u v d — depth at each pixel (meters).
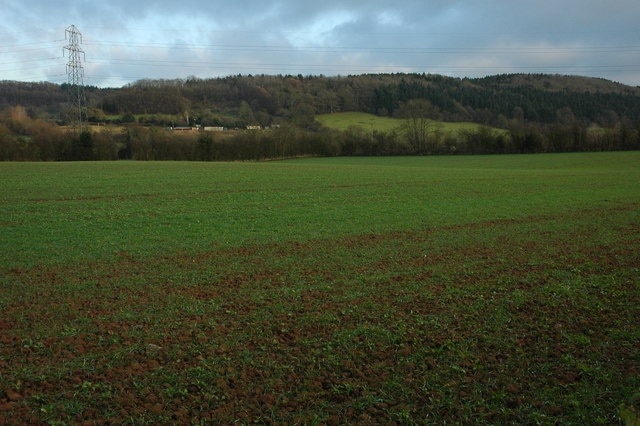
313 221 23.14
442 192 35.00
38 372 7.65
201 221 22.69
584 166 68.38
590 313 10.56
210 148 82.44
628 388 7.17
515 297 11.61
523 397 7.03
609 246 18.02
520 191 36.00
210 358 8.24
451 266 14.91
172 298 11.52
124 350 8.51
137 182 38.06
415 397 7.05
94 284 12.59
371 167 59.88
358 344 8.90
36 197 29.17
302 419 6.48
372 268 14.62
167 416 6.52
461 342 8.95
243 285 12.70
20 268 14.06
